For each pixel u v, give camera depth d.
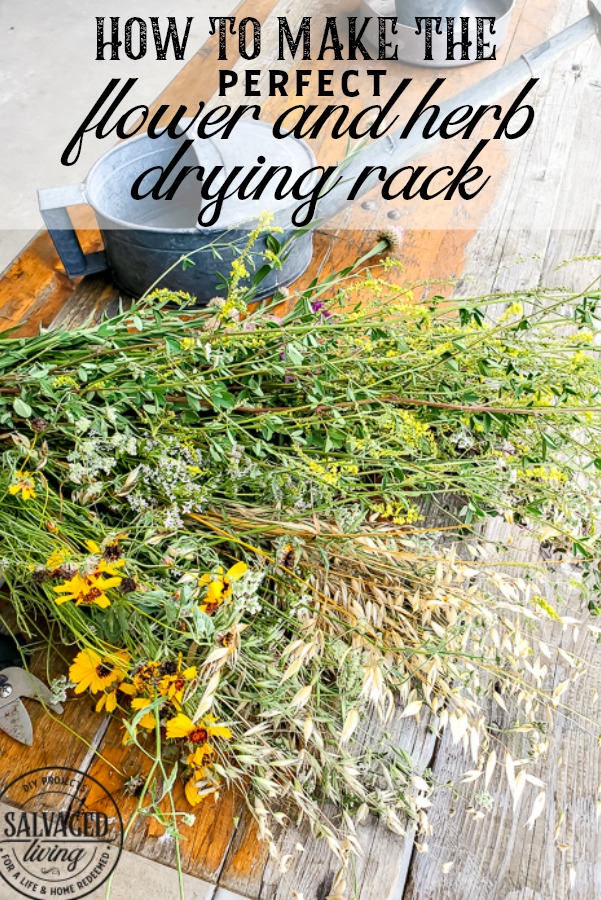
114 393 0.99
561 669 1.07
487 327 1.05
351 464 1.00
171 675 0.86
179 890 0.82
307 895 0.87
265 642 0.94
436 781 0.95
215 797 0.91
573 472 1.13
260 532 1.00
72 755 0.96
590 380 1.01
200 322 1.13
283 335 1.00
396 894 0.88
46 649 1.04
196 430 0.99
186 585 0.85
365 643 0.96
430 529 1.03
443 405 0.96
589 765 0.98
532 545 1.19
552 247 1.62
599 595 1.05
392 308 1.04
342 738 0.84
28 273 1.54
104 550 0.87
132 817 0.81
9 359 1.05
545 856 0.91
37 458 0.95
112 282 1.51
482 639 1.00
